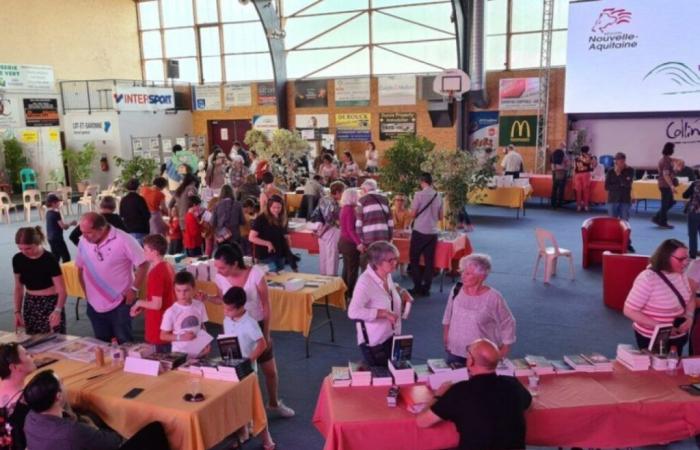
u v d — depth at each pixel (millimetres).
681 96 13141
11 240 11750
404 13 16297
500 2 15141
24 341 4164
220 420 3291
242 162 11844
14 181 16984
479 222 12305
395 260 3896
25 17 16797
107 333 4711
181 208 8906
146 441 3018
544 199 15289
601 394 3246
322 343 5941
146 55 20016
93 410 3340
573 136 15031
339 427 2947
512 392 2801
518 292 7520
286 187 12648
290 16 17609
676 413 3137
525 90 15250
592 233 8648
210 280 5855
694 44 12820
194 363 3619
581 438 3125
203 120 19641
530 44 15125
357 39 17016
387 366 3635
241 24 18422
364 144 17500
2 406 3195
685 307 3949
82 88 17609
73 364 3801
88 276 4621
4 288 8438
